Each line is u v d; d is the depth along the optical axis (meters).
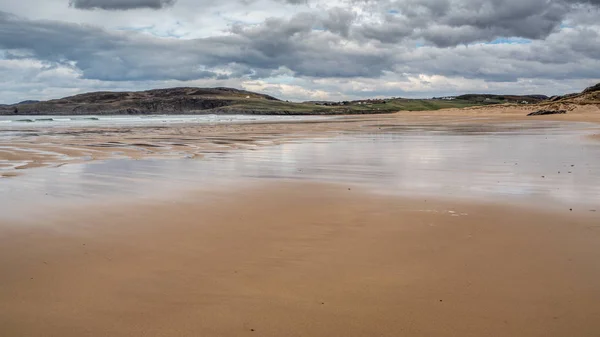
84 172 12.75
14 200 8.87
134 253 5.72
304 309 4.15
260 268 5.18
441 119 68.56
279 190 9.94
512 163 14.48
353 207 8.22
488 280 4.78
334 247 5.93
